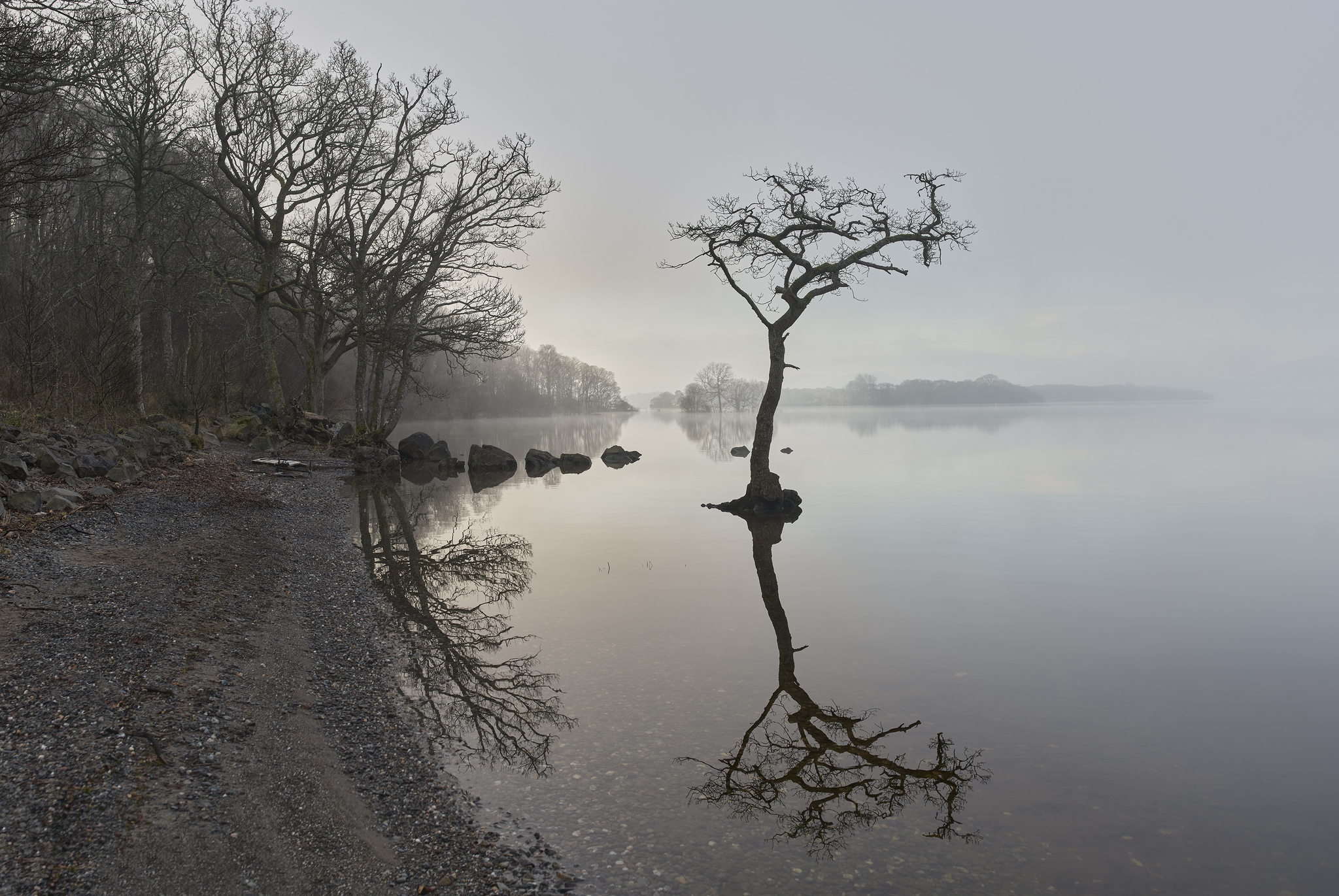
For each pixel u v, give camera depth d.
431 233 30.31
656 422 109.19
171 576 8.60
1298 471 29.41
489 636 8.26
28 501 9.88
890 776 5.28
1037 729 6.12
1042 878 4.12
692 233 19.27
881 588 10.91
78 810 3.94
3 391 16.31
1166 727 6.17
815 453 40.22
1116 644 8.37
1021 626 9.04
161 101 26.14
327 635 7.71
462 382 96.38
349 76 29.33
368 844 4.13
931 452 40.66
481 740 5.61
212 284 30.72
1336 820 4.76
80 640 6.16
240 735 5.11
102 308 19.41
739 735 5.93
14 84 10.44
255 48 27.89
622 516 18.06
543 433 67.44
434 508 18.42
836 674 7.35
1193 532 15.98
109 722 4.92
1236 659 7.89
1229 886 4.06
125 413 19.64
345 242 30.75
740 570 12.09
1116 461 34.25
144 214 25.19
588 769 5.26
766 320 19.42
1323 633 8.80
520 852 4.20
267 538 11.85
